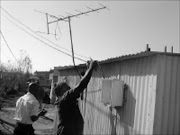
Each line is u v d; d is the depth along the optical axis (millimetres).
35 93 4305
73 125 3064
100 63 7828
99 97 8188
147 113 5348
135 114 5867
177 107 5246
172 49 5562
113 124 7023
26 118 4078
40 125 14539
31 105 4086
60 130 3041
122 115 6527
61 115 3092
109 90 6570
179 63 5320
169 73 5238
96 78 8594
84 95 9688
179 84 5297
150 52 5082
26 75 32531
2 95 22734
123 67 6691
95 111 8453
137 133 5695
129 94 6234
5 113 16984
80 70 10375
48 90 27016
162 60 5207
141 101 5656
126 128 6246
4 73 27594
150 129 5141
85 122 9312
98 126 8062
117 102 6379
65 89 3279
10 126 10805
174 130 5203
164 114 5152
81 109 9867
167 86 5207
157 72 5152
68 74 12102
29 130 4117
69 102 2996
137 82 5910
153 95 5168
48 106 23469
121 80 6660
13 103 22469
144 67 5672
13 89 28812
